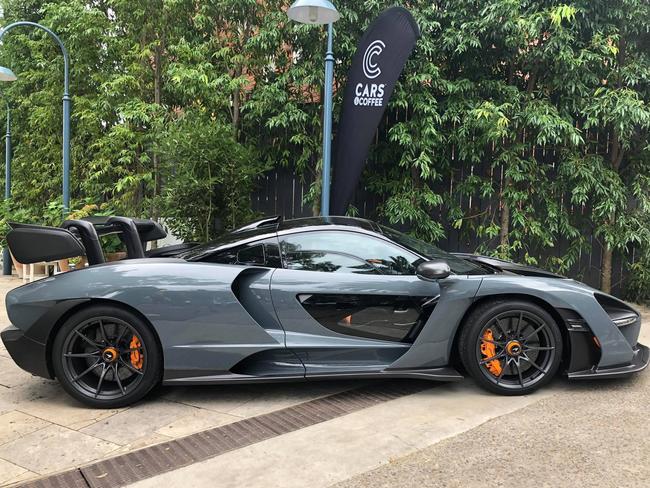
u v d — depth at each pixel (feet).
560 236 24.31
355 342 11.67
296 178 26.13
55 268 28.27
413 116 22.44
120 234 14.99
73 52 28.37
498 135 20.70
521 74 23.11
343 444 9.48
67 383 11.14
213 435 9.96
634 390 12.08
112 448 9.50
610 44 20.95
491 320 11.55
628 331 12.05
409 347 11.82
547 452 9.12
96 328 11.34
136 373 11.22
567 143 22.58
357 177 21.12
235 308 11.19
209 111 25.32
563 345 11.95
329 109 19.36
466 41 20.81
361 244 12.15
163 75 26.48
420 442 9.54
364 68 20.65
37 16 36.94
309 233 12.20
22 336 11.19
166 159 22.72
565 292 11.64
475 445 9.40
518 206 23.20
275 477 8.38
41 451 9.41
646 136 22.54
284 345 11.38
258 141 25.70
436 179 24.17
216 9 24.76
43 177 35.40
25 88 37.04
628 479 8.22
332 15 17.60
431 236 23.34
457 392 12.05
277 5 24.23
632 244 24.00
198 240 23.03
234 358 11.23
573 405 11.22
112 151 27.32
